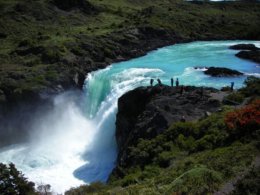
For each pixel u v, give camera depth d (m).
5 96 71.00
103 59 91.06
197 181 26.27
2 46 98.44
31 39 99.81
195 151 36.12
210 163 29.30
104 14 141.38
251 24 142.88
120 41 103.69
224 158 29.50
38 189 44.34
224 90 55.28
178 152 37.69
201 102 49.75
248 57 89.50
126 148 48.00
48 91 72.12
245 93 49.06
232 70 73.38
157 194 26.89
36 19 123.62
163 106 49.81
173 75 74.25
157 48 110.19
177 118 46.31
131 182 34.94
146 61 91.44
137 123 50.22
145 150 41.59
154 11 145.62
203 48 107.50
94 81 75.88
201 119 44.00
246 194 23.12
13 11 123.62
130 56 97.25
